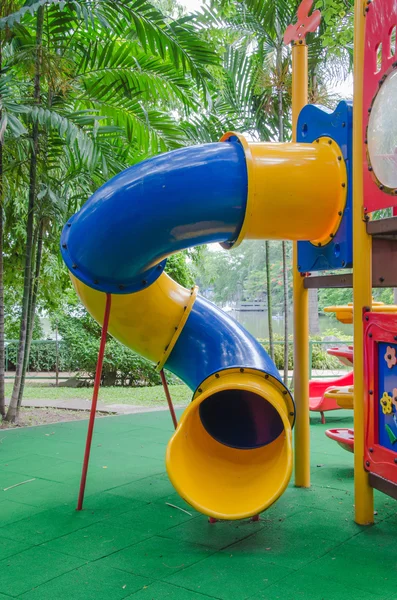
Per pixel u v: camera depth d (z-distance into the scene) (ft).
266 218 12.28
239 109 29.68
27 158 23.68
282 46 27.89
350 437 16.51
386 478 11.27
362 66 11.93
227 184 11.98
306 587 9.42
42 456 18.21
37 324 42.09
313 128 13.69
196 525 12.38
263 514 13.03
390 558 10.55
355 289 12.14
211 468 13.26
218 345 13.78
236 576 9.87
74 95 24.58
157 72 25.43
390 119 10.94
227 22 28.45
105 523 12.48
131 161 27.96
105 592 9.32
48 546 11.23
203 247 42.16
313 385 24.63
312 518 12.73
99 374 13.70
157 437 20.97
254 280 143.33
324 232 12.96
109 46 24.81
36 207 23.48
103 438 20.83
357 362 12.17
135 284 13.47
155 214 11.91
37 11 22.47
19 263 29.84
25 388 36.14
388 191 11.02
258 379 12.87
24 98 23.00
